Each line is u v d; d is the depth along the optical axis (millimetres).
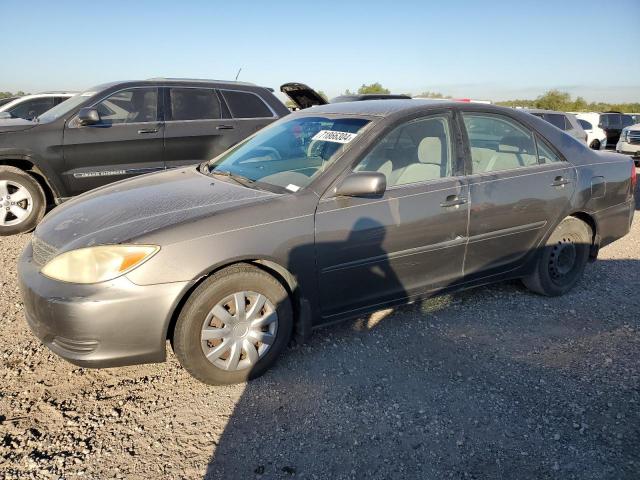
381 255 3203
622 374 3090
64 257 2604
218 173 3686
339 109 3820
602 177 4242
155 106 6477
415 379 3010
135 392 2877
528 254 3969
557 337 3559
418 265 3393
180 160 6617
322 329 3576
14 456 2350
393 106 3561
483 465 2348
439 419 2656
